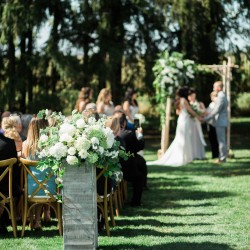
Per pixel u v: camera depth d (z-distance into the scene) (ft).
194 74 68.64
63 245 20.03
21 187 24.36
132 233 22.97
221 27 71.36
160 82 50.72
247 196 31.42
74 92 69.97
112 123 27.58
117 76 73.97
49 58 71.41
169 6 68.08
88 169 19.90
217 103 46.88
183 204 29.40
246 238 21.83
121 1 72.33
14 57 75.00
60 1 69.31
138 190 29.19
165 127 51.42
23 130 29.12
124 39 74.02
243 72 74.74
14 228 22.66
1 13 69.56
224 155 47.42
